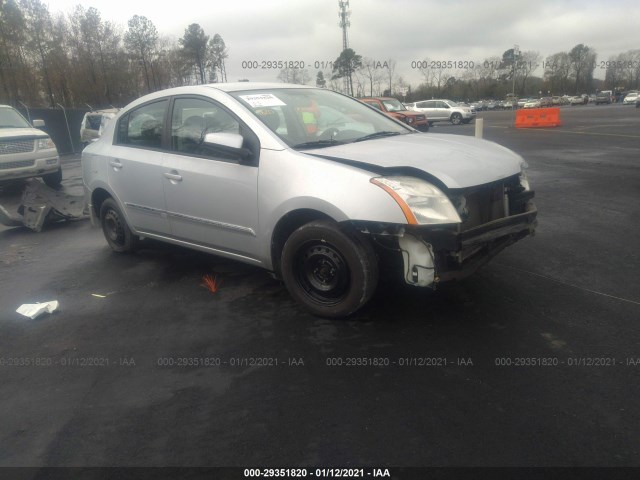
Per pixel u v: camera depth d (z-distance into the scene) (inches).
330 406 109.3
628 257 191.3
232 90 174.6
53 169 450.9
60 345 144.9
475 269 138.6
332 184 136.6
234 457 96.0
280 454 96.0
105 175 212.1
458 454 93.4
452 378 117.0
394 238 133.0
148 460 96.3
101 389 121.2
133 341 144.7
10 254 243.3
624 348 126.2
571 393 109.3
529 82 3794.3
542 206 282.8
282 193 146.6
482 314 147.6
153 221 196.7
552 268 182.4
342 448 96.6
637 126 864.3
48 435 105.2
